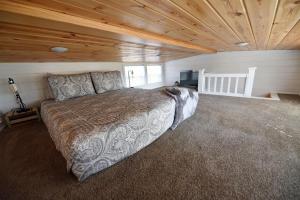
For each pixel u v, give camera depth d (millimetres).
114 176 1297
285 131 1941
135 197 1099
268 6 905
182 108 2291
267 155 1480
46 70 2719
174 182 1213
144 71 4938
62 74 2865
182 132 2051
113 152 1380
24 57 2154
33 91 2631
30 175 1342
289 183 1140
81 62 3164
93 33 1394
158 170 1355
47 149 1754
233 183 1171
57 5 904
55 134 1541
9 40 1430
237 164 1376
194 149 1648
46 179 1289
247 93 3750
